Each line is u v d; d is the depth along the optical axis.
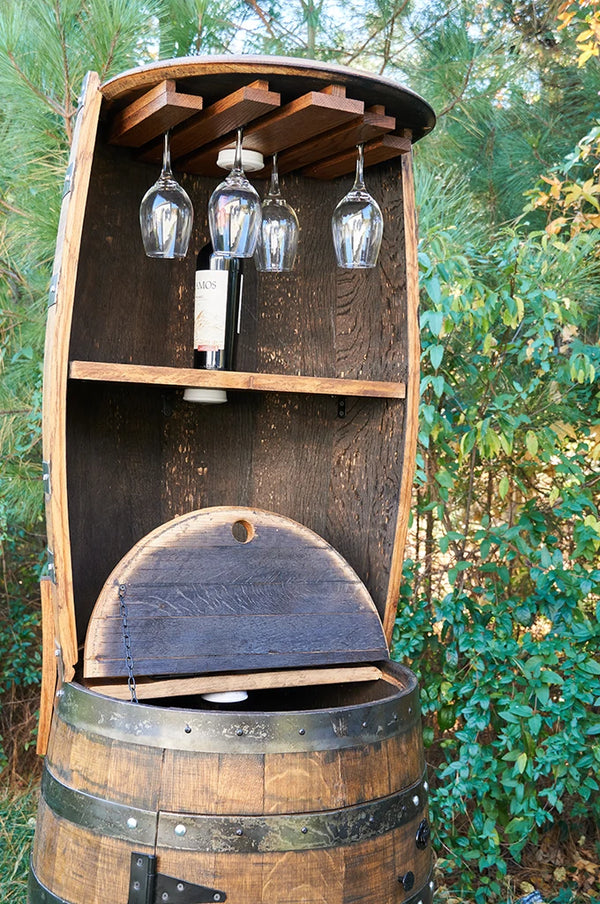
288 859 1.44
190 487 2.10
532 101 3.40
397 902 1.54
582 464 2.94
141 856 1.43
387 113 1.75
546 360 2.82
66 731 1.58
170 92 1.56
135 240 1.97
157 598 1.72
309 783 1.46
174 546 1.77
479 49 3.16
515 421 2.70
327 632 1.85
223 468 2.14
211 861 1.42
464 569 2.87
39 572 3.63
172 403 2.07
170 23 2.87
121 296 1.94
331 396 2.12
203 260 2.08
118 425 1.98
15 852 2.91
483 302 2.62
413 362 1.92
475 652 2.66
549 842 3.04
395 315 1.97
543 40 3.41
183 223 1.70
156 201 1.69
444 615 2.68
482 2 3.28
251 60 1.51
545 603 2.68
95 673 1.63
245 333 2.10
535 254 2.96
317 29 3.32
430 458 3.09
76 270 1.62
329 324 2.15
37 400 2.94
